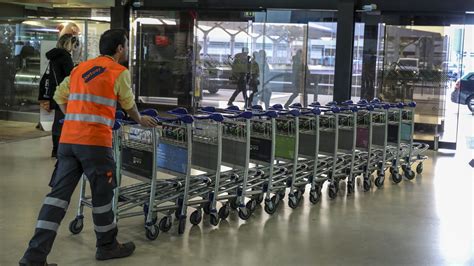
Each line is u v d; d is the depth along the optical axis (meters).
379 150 7.00
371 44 10.29
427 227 5.27
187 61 11.62
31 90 11.58
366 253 4.51
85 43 9.96
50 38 11.02
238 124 5.26
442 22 10.11
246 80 11.37
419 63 10.32
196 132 5.14
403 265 4.27
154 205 4.67
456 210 5.92
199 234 4.85
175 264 4.13
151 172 4.52
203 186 5.13
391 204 6.13
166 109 11.79
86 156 3.79
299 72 11.02
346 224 5.30
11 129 10.70
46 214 3.73
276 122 5.85
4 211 5.34
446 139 10.32
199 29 11.43
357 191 6.74
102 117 3.82
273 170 5.63
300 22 10.80
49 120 10.62
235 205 5.54
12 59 11.67
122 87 3.90
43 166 7.45
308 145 6.03
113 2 11.29
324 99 10.93
